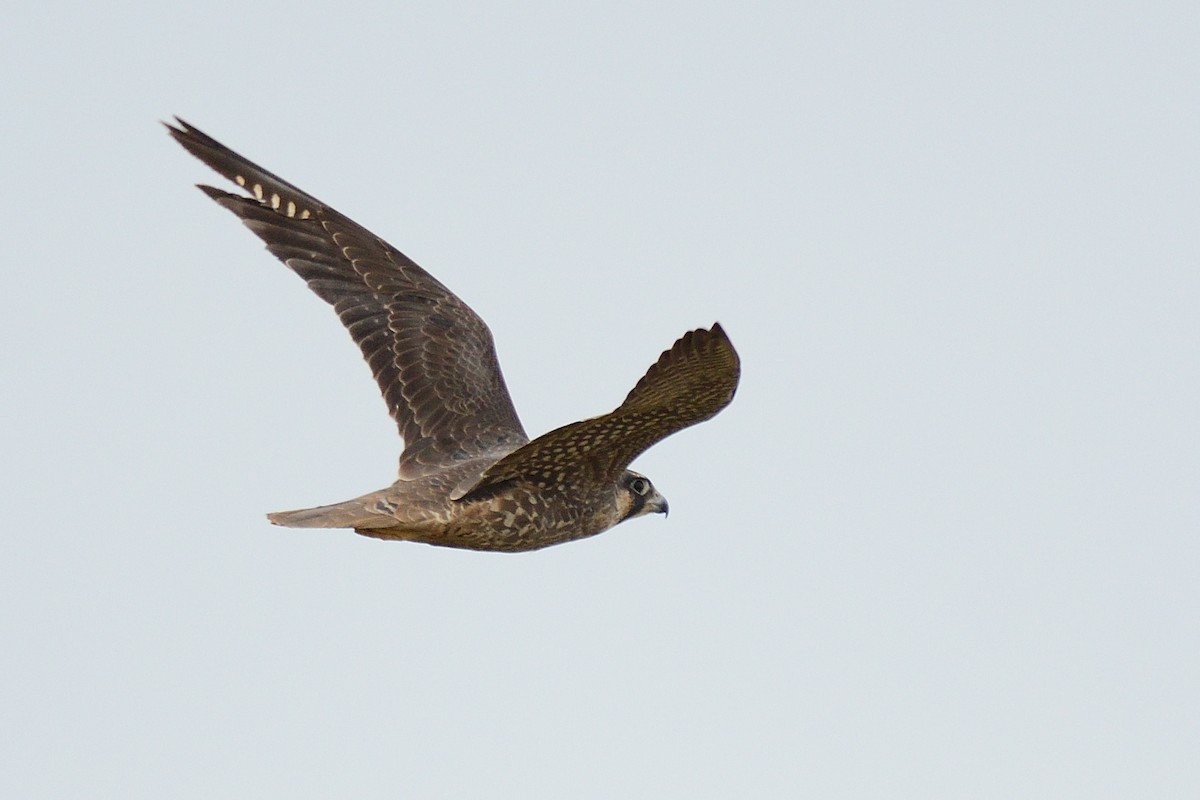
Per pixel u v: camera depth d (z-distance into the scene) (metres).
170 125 14.99
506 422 15.12
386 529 13.38
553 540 14.06
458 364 15.24
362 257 15.42
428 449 14.69
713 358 11.48
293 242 15.21
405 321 15.28
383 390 14.98
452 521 13.45
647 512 15.73
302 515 13.02
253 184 15.23
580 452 13.31
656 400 12.13
